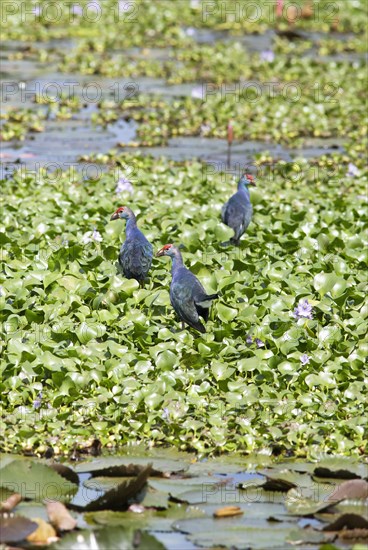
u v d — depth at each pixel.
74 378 11.36
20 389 11.36
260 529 8.93
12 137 23.44
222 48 33.44
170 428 10.72
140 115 25.38
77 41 33.84
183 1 40.91
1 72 29.67
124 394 11.22
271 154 22.80
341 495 9.38
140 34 35.38
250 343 12.43
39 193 18.28
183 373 11.65
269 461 10.31
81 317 12.74
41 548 8.48
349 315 13.23
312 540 8.70
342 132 24.72
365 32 37.91
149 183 19.22
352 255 15.12
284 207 17.69
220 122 25.08
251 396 11.22
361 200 18.50
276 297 13.31
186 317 12.51
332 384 11.55
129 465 9.73
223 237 15.69
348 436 10.78
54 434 10.60
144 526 8.95
